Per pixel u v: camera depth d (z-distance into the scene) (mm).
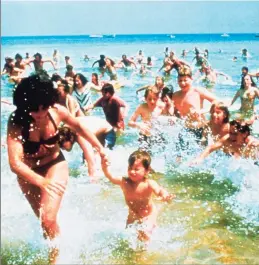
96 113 8211
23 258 3186
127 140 6227
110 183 4664
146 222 3678
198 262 3150
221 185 4656
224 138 5188
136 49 26328
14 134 3273
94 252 3266
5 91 9336
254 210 4035
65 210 3959
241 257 3225
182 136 5820
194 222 3783
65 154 5613
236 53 17469
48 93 3232
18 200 4141
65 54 23266
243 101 8406
